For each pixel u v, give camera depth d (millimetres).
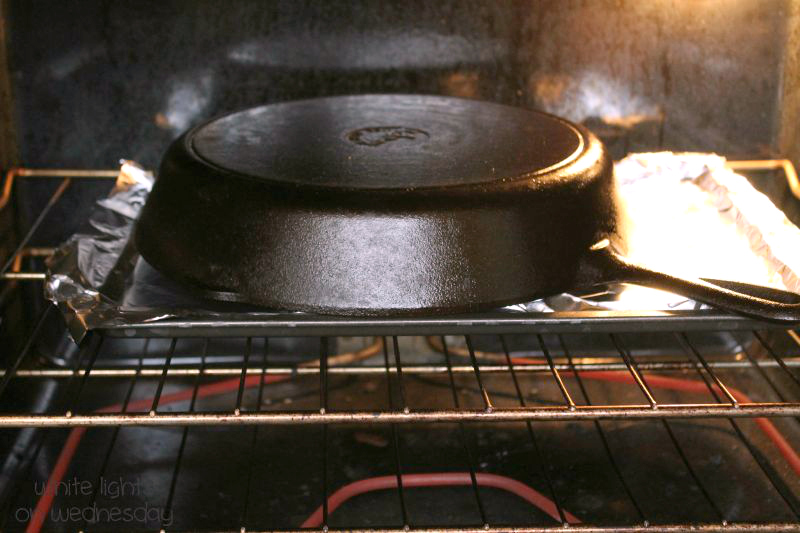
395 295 747
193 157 853
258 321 738
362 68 1158
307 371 1118
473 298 752
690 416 696
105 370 1092
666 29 1143
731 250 907
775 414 694
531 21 1144
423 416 690
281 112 1009
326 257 750
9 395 1095
